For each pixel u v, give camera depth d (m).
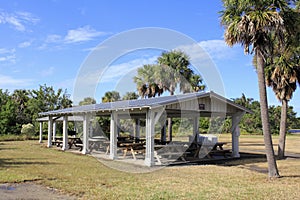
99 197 6.40
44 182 7.89
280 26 8.73
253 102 60.38
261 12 8.91
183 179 8.77
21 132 29.08
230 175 9.58
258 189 7.42
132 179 8.64
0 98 32.41
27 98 38.56
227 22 9.77
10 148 18.73
